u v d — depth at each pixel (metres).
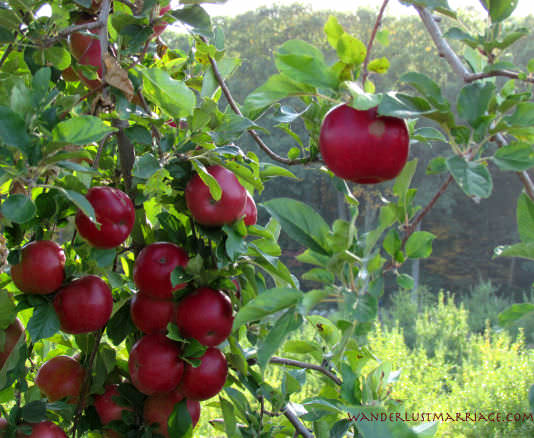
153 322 1.34
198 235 1.44
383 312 12.67
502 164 0.85
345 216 22.81
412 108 0.86
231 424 1.48
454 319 10.02
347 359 1.55
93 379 1.47
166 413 1.40
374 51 20.28
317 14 22.97
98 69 1.42
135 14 1.33
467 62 1.12
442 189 0.98
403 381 5.39
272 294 0.95
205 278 1.32
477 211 23.28
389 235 1.05
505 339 7.72
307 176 22.16
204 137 1.23
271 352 0.92
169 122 1.63
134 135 1.29
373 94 0.84
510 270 22.56
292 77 0.88
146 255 1.32
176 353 1.32
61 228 1.34
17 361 1.30
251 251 1.33
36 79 1.03
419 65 20.64
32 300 1.21
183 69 1.84
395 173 0.95
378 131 0.91
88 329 1.25
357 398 1.40
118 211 1.22
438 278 22.48
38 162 0.98
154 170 1.17
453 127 0.88
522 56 14.62
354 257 0.90
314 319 1.54
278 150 20.11
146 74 1.24
